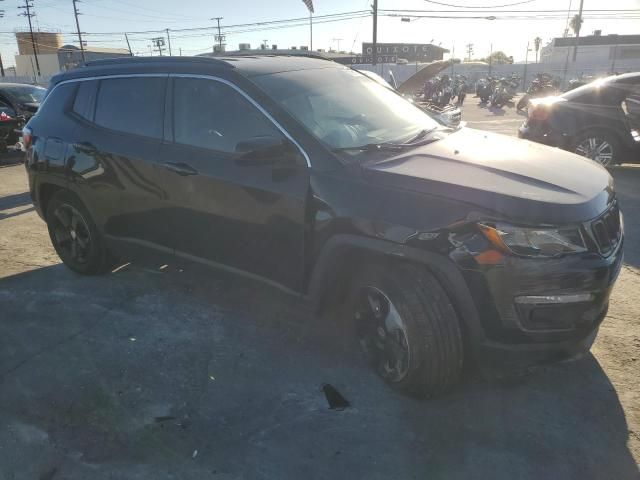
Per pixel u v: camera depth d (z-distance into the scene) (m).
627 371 3.17
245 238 3.35
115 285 4.51
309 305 3.20
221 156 3.41
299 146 3.09
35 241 5.75
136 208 3.92
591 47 73.69
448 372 2.77
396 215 2.71
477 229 2.55
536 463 2.50
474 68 56.94
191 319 3.91
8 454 2.63
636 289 4.22
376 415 2.85
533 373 3.16
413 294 2.71
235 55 3.95
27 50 83.19
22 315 4.02
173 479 2.46
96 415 2.89
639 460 2.51
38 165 4.52
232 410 2.92
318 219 2.96
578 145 8.16
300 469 2.50
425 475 2.45
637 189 7.28
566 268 2.55
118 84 4.06
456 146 3.33
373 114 3.62
